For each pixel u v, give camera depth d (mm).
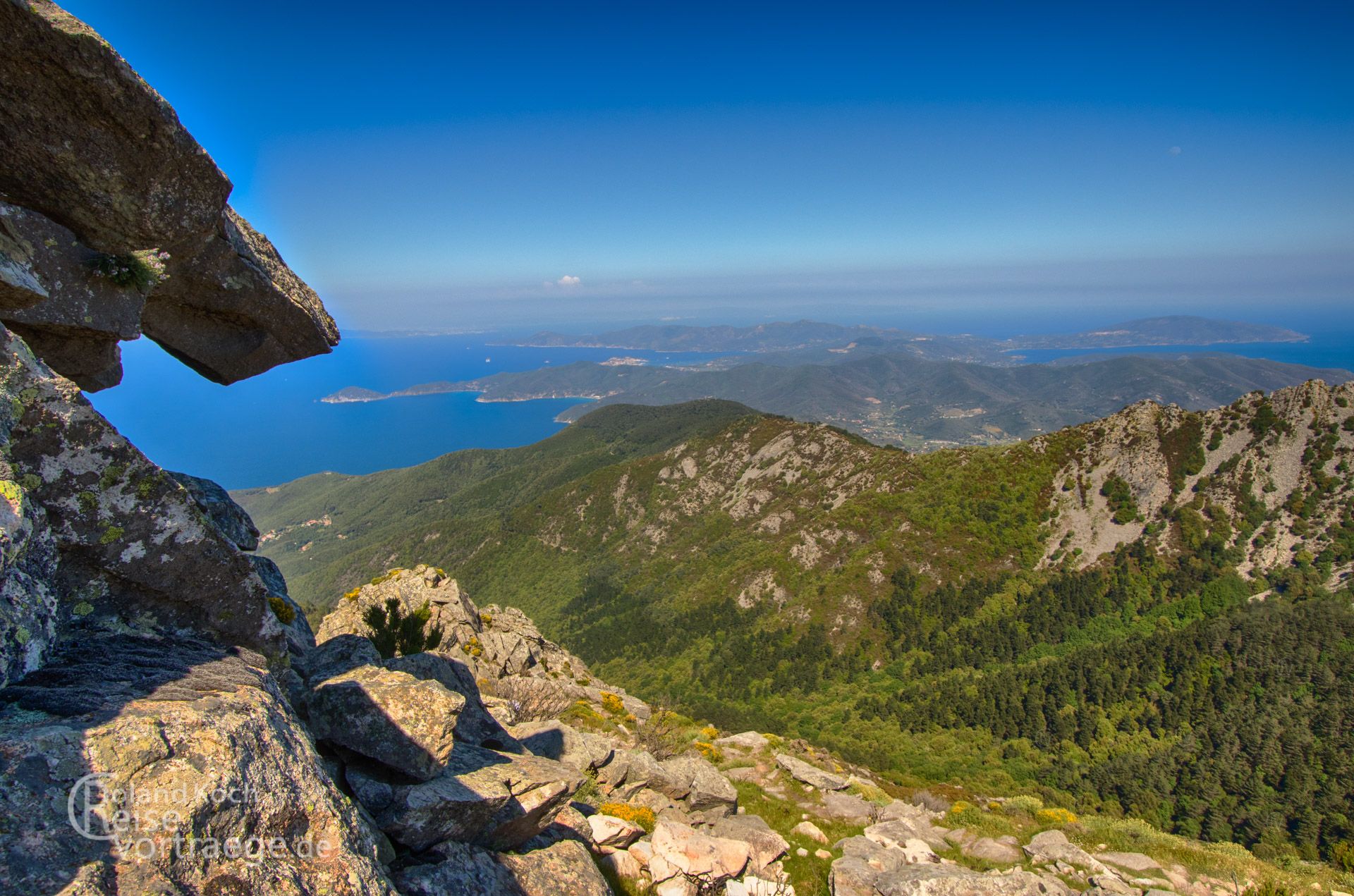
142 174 7973
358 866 5426
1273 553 121812
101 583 6266
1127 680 105562
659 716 25781
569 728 15516
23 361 5793
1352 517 119562
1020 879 13055
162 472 6660
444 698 8367
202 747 4848
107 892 3848
